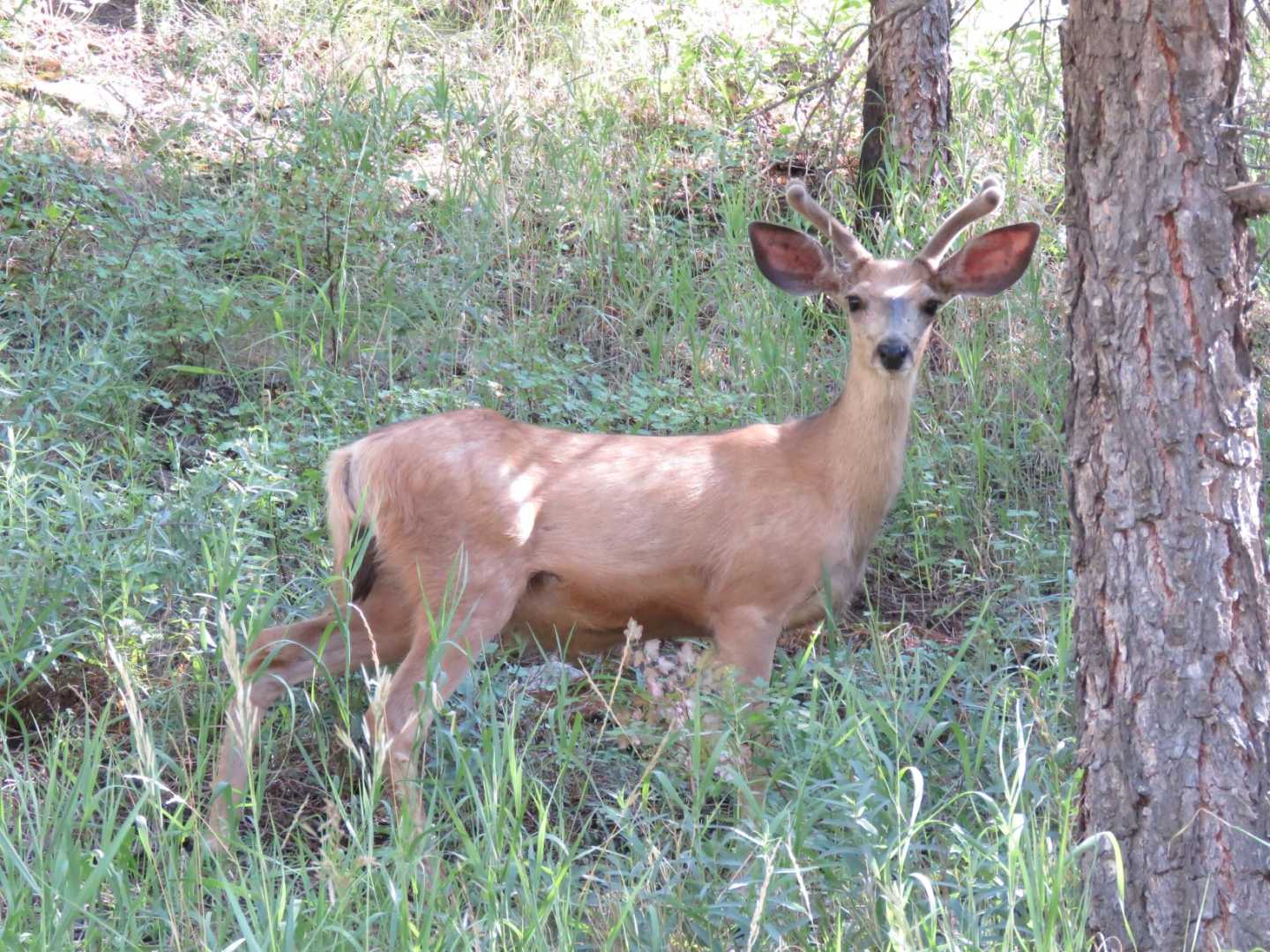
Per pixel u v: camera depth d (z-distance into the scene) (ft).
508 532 30.30
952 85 53.67
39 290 40.73
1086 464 22.53
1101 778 22.27
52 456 35.55
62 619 29.63
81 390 36.88
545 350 43.14
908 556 38.65
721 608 31.24
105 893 23.52
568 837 27.25
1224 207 21.54
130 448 36.37
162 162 49.42
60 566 29.91
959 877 23.35
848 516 31.45
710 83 57.36
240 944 20.33
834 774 24.79
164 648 30.48
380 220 46.14
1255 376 22.06
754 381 42.04
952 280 32.71
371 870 22.59
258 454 33.88
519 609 31.63
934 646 32.55
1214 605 21.44
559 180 49.75
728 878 25.03
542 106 55.62
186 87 55.21
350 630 30.71
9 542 29.45
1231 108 21.77
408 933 20.70
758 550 30.83
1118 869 20.39
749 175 52.26
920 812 26.35
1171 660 21.53
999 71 54.54
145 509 31.65
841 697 27.84
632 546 30.83
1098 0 21.81
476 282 45.80
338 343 42.47
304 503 34.65
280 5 60.54
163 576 30.55
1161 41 21.38
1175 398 21.54
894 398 31.17
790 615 31.86
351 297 44.16
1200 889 21.25
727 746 27.02
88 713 26.63
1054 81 51.57
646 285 46.70
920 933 21.80
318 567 33.71
